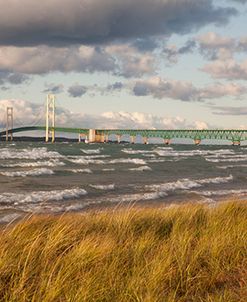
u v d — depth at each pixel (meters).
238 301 5.83
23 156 60.50
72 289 5.55
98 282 5.83
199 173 48.34
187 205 13.59
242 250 7.87
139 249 7.50
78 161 57.41
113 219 10.38
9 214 19.67
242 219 10.55
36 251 6.70
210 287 6.53
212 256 7.50
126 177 40.56
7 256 6.31
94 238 8.01
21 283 5.57
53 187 30.78
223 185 37.00
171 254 7.24
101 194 28.33
